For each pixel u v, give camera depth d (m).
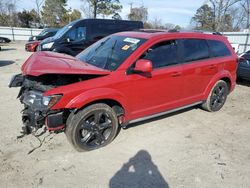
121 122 4.27
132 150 4.02
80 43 9.79
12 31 38.88
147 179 3.34
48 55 4.23
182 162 3.74
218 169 3.60
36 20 58.16
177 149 4.10
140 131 4.68
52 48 9.48
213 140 4.46
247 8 33.12
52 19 57.94
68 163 3.62
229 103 6.66
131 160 3.75
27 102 3.76
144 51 4.18
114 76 3.88
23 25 57.44
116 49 4.36
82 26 9.83
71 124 3.67
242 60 8.69
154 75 4.27
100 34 10.10
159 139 4.41
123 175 3.40
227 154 4.00
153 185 3.23
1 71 10.22
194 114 5.67
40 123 3.62
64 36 9.60
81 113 3.67
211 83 5.43
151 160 3.77
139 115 4.36
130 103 4.14
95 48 4.81
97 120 3.88
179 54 4.72
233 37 21.45
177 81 4.67
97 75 3.77
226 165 3.70
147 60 3.84
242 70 8.65
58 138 4.30
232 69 5.91
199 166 3.65
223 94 5.90
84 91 3.60
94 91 3.65
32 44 17.64
